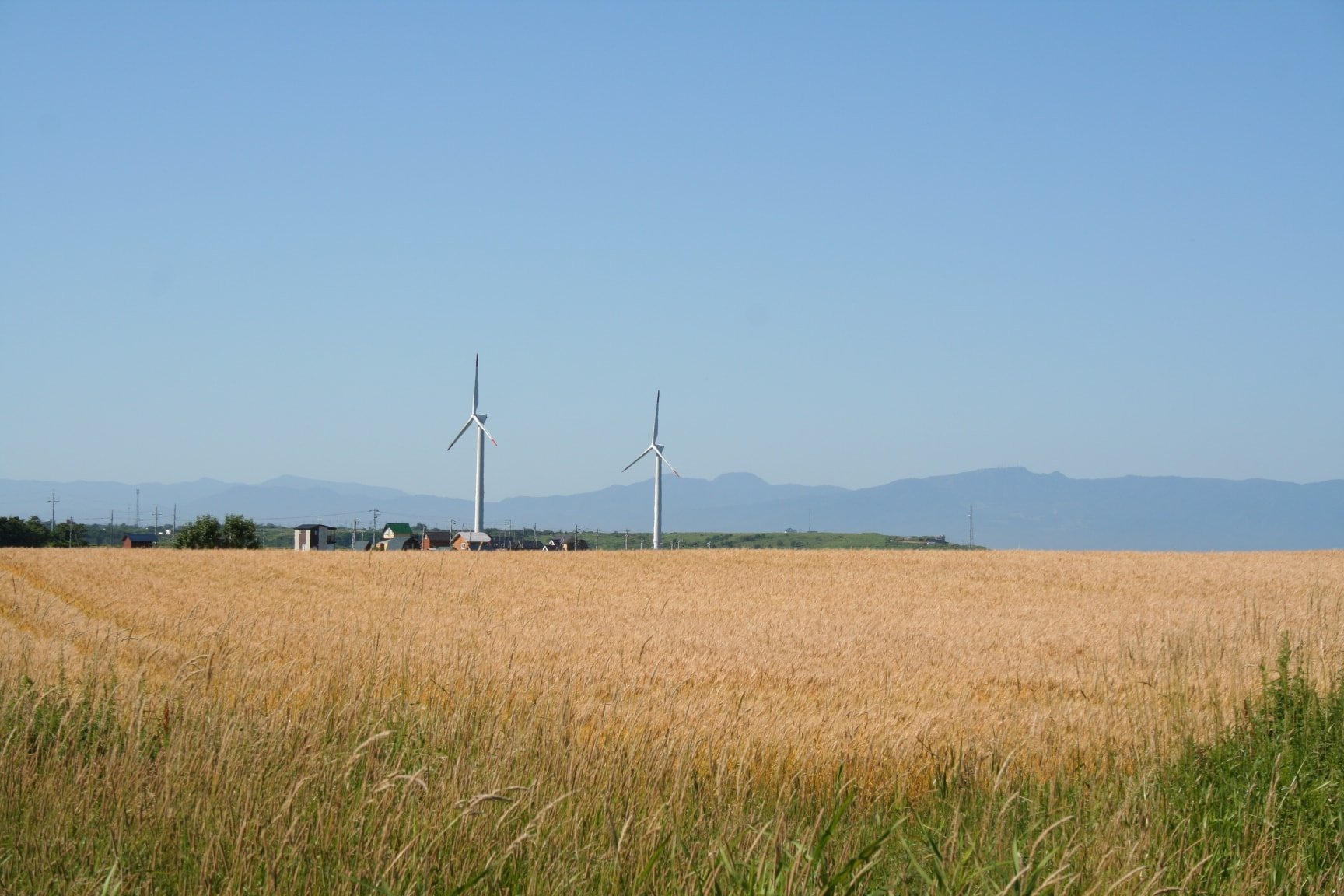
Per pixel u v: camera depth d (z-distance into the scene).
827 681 20.61
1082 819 8.53
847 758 12.39
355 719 9.53
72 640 21.27
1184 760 9.97
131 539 121.31
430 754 8.85
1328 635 18.66
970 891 6.63
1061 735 12.24
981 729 14.23
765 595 45.00
